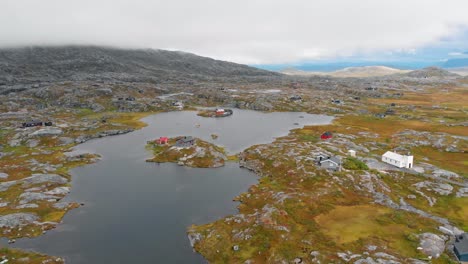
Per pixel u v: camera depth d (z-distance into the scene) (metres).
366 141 156.00
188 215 91.00
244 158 137.62
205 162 133.62
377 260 63.09
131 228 84.44
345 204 89.94
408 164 116.44
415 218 81.44
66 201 100.31
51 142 162.25
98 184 114.00
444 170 113.19
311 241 71.25
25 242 77.88
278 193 97.19
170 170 127.81
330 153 131.12
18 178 114.12
